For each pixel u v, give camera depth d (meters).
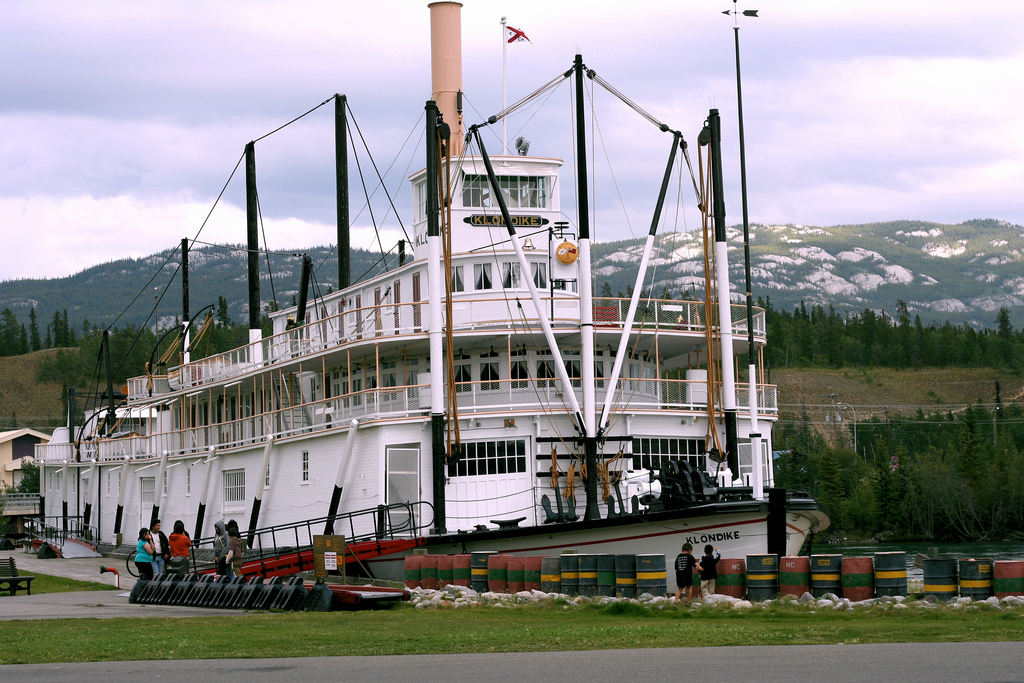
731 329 42.06
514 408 39.06
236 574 33.25
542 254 43.06
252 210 64.38
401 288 45.72
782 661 16.12
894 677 14.45
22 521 102.19
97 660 17.47
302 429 43.41
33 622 23.91
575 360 42.44
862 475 130.12
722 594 27.73
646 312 41.91
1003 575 25.84
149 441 59.56
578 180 38.84
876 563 26.41
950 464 111.75
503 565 30.36
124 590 37.81
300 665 16.58
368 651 17.95
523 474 38.88
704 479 32.97
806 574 26.94
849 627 20.77
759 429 44.00
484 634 20.03
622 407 39.66
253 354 51.19
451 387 38.50
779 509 30.27
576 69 39.19
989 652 16.77
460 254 42.72
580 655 17.25
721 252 42.06
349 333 43.03
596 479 38.00
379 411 39.25
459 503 38.38
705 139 42.47
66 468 72.81
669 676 14.84
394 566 34.91
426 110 39.03
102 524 65.62
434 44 50.38
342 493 40.03
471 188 45.41
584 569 28.69
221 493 49.56
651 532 31.48
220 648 18.48
